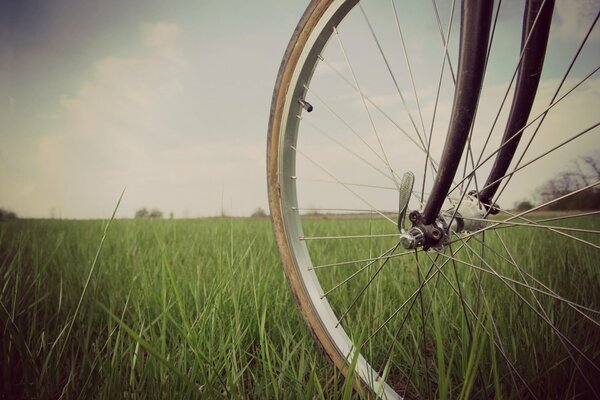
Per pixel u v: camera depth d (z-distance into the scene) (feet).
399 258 6.72
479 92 2.46
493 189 3.32
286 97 3.59
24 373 3.22
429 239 2.81
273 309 5.05
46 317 4.72
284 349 3.92
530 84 3.03
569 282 5.02
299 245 3.74
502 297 4.79
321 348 3.62
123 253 7.85
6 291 4.80
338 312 5.23
